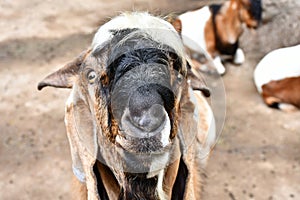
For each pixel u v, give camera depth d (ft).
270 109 7.88
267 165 6.66
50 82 3.78
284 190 6.26
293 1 9.39
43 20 10.69
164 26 3.01
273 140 7.17
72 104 3.58
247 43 9.26
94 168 3.39
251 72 8.86
